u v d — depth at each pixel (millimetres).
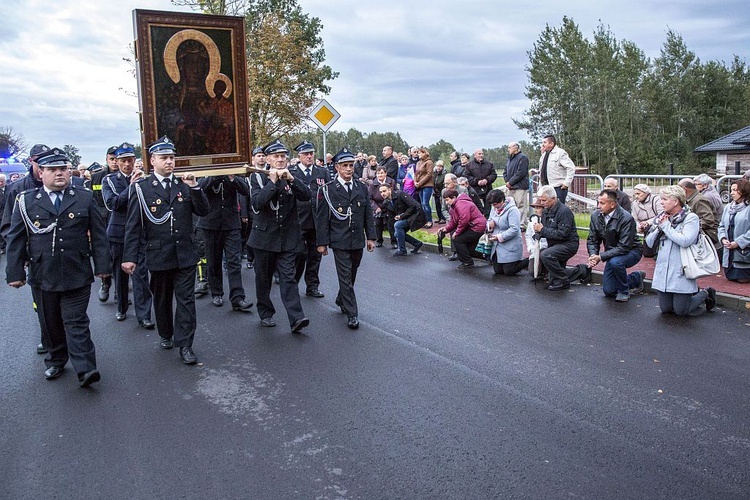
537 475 4145
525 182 14094
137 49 6848
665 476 4129
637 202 10977
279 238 7273
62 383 5957
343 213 7496
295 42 29281
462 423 4918
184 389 5746
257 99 27234
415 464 4309
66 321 5809
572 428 4809
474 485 4035
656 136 61406
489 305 8492
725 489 3975
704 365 6074
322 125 14031
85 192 5977
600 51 59719
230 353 6711
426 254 12836
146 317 7785
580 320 7676
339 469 4266
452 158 17484
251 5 30344
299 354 6613
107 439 4785
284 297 7336
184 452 4555
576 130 57344
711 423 4867
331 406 5285
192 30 7113
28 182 7621
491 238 10383
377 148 44875
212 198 8375
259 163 10539
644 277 9250
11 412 5312
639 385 5613
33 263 5762
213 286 8758
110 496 4004
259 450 4559
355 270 7820
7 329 7953
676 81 63688
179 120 7109
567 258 9414
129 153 8180
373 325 7605
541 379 5781
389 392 5543
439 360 6332
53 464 4426
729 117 62906
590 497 3891
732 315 7762
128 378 6055
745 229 8930
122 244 7996
